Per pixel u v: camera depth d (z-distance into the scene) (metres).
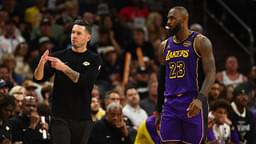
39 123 18.03
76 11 30.00
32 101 18.20
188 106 14.47
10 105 17.48
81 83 14.47
